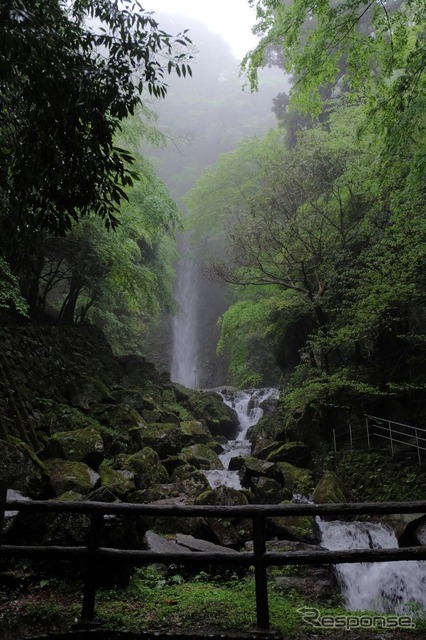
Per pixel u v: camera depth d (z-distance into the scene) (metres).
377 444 11.03
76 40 3.83
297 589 5.35
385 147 7.20
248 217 13.98
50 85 3.45
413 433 10.69
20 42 3.02
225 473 11.34
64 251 13.91
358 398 11.76
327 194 12.83
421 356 11.09
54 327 14.09
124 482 8.15
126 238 13.53
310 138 13.42
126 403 13.95
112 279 15.41
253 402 19.25
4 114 4.00
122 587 4.68
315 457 11.59
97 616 3.80
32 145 3.86
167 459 10.95
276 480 10.62
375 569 6.52
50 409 10.80
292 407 12.55
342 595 5.76
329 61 7.08
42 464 7.00
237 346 18.05
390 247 10.24
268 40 7.27
